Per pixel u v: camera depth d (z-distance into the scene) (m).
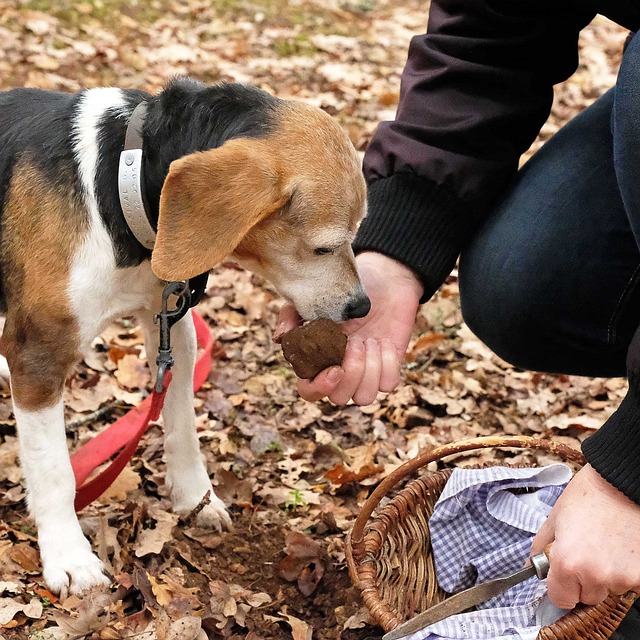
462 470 1.35
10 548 1.39
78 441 1.62
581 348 1.42
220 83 1.30
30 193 1.30
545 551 1.12
